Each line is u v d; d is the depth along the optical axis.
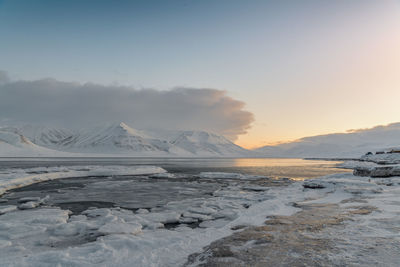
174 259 6.72
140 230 10.85
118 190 24.25
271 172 52.09
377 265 5.64
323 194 17.67
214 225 11.84
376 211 11.21
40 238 9.98
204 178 37.28
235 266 6.03
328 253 6.52
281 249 7.03
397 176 23.80
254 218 11.07
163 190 24.38
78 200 19.03
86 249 7.90
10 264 6.58
